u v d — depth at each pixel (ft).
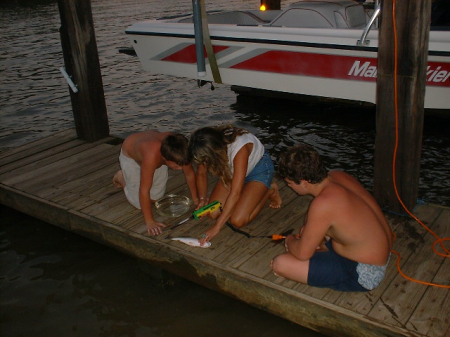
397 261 9.81
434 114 20.52
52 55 39.86
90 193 13.55
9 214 14.58
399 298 8.74
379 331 8.16
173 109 25.57
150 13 61.11
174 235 11.14
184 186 13.79
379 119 11.07
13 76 33.81
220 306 10.46
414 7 9.73
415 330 7.96
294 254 8.64
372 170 17.22
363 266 8.30
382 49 10.44
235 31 18.99
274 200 12.12
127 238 11.35
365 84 17.24
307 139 20.39
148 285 11.30
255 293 9.57
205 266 10.11
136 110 25.73
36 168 15.40
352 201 7.95
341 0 19.72
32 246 12.96
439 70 16.01
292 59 18.28
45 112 26.22
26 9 71.00
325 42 17.16
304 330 9.62
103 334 9.85
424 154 18.13
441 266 9.62
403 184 11.28
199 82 21.26
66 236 13.33
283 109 24.39
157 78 32.12
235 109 24.91
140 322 10.12
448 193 15.37
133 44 22.50
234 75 20.06
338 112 23.43
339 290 8.84
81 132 17.58
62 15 15.89
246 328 9.78
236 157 10.06
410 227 11.06
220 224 10.36
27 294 11.13
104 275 11.69
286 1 62.03
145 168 10.61
